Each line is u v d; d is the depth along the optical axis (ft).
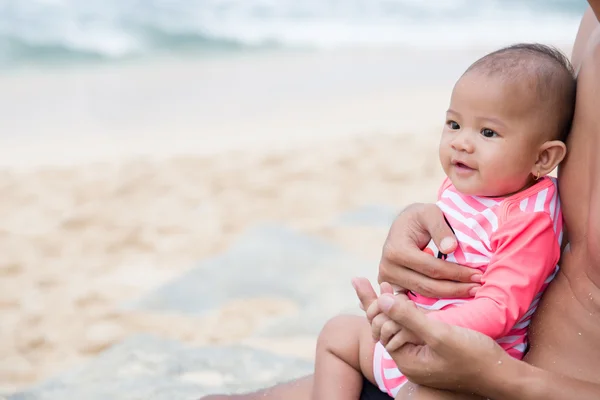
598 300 7.13
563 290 7.47
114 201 26.86
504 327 7.13
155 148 33.65
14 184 28.73
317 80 46.83
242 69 49.60
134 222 24.90
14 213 25.94
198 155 32.07
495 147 7.46
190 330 17.17
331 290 18.45
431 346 6.76
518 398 6.78
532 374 6.79
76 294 19.93
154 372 12.59
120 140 34.99
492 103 7.47
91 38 54.29
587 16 8.09
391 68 50.26
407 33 61.82
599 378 7.09
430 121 37.29
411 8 69.97
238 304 18.28
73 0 61.36
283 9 66.85
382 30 62.69
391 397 8.04
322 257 20.61
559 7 71.77
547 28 63.98
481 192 7.59
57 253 22.79
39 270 21.59
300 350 15.08
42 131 36.24
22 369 16.38
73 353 17.07
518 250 7.23
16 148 33.68
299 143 33.65
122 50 52.70
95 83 45.21
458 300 7.51
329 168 29.58
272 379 12.29
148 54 52.54
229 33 58.75
